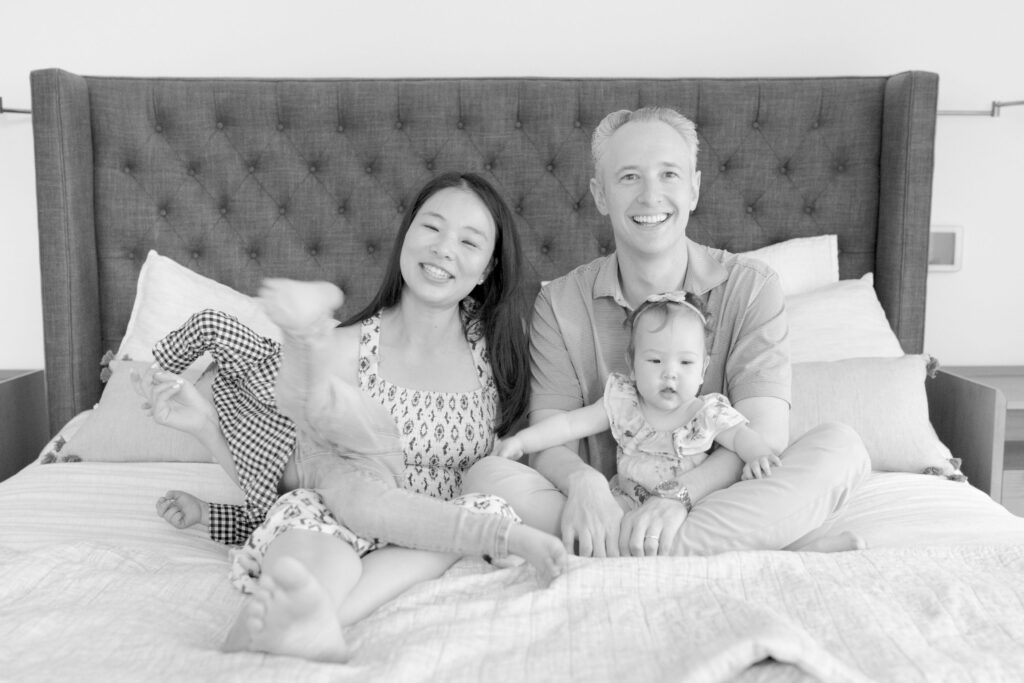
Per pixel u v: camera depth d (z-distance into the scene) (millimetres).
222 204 2822
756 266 1881
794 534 1542
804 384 2166
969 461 2506
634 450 1765
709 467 1671
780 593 1285
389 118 2791
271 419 1580
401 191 2814
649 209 1791
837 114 2791
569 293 1966
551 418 1813
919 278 2727
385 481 1528
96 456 2174
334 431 1564
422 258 1716
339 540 1342
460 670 1098
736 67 2928
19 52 2867
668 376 1713
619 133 1845
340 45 2904
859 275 2834
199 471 2057
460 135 2805
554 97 2779
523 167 2801
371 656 1140
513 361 1861
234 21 2887
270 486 1554
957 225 2977
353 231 2828
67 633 1182
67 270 2650
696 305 1756
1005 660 1068
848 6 2910
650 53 2924
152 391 1583
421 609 1263
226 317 1605
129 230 2781
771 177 2814
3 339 2949
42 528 1691
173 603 1315
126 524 1725
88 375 2729
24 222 2908
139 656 1109
